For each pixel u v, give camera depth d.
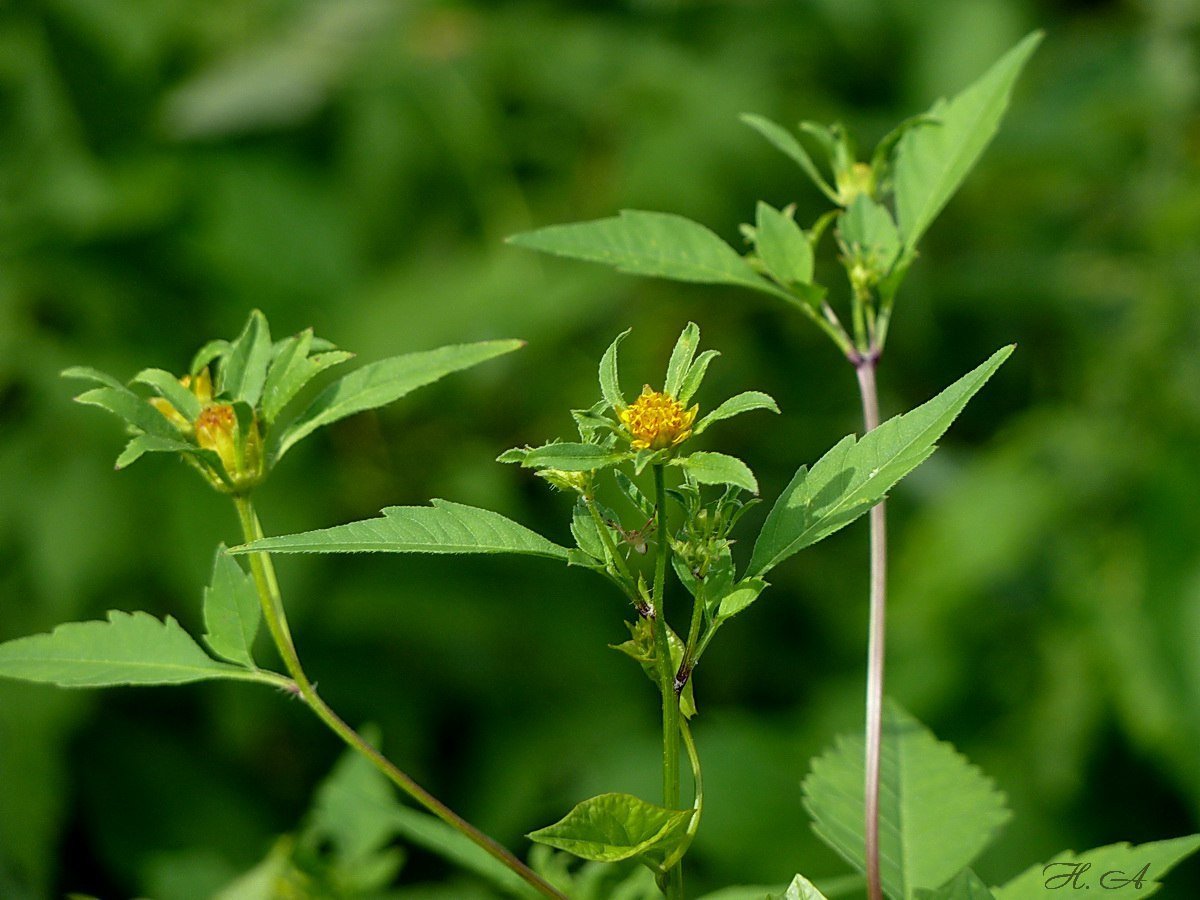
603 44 7.07
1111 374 6.07
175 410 2.33
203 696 6.31
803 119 6.95
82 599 6.10
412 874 5.64
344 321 6.56
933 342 6.91
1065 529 5.98
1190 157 6.52
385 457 6.52
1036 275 6.67
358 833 3.27
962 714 6.05
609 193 6.72
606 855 1.83
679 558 1.98
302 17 7.14
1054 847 5.68
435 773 6.31
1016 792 5.81
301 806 6.34
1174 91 6.63
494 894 3.81
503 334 6.37
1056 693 5.86
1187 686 5.63
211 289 6.59
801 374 6.86
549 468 1.93
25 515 6.16
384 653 6.39
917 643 6.18
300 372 2.30
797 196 6.87
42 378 6.32
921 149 3.00
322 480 6.45
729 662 6.44
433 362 2.38
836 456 2.04
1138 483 5.89
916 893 2.08
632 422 1.89
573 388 6.59
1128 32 7.14
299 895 3.12
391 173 6.73
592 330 6.72
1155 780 5.80
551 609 6.51
